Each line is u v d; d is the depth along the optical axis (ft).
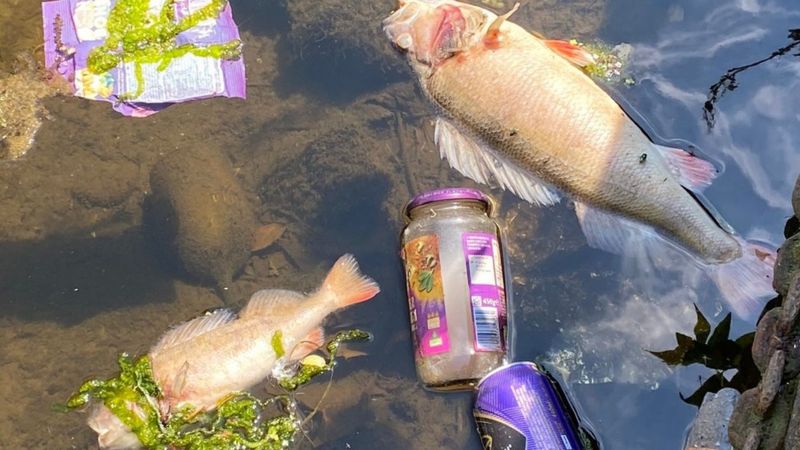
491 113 2.64
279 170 2.87
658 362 2.64
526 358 2.68
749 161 2.74
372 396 2.71
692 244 2.61
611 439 2.60
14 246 2.83
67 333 2.77
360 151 2.86
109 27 2.91
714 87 2.82
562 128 2.60
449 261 2.58
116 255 2.83
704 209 2.68
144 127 2.90
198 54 2.92
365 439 2.68
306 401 2.68
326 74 2.96
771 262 2.58
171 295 2.79
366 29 2.94
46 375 2.72
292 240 2.83
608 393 2.64
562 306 2.71
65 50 2.90
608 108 2.61
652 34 2.89
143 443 2.59
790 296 2.27
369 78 2.94
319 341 2.72
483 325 2.56
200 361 2.64
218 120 2.91
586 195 2.65
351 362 2.73
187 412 2.61
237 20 3.02
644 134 2.71
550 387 2.53
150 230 2.83
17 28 2.93
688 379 2.62
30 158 2.88
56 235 2.85
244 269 2.82
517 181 2.72
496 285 2.60
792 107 2.78
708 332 2.64
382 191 2.83
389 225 2.80
